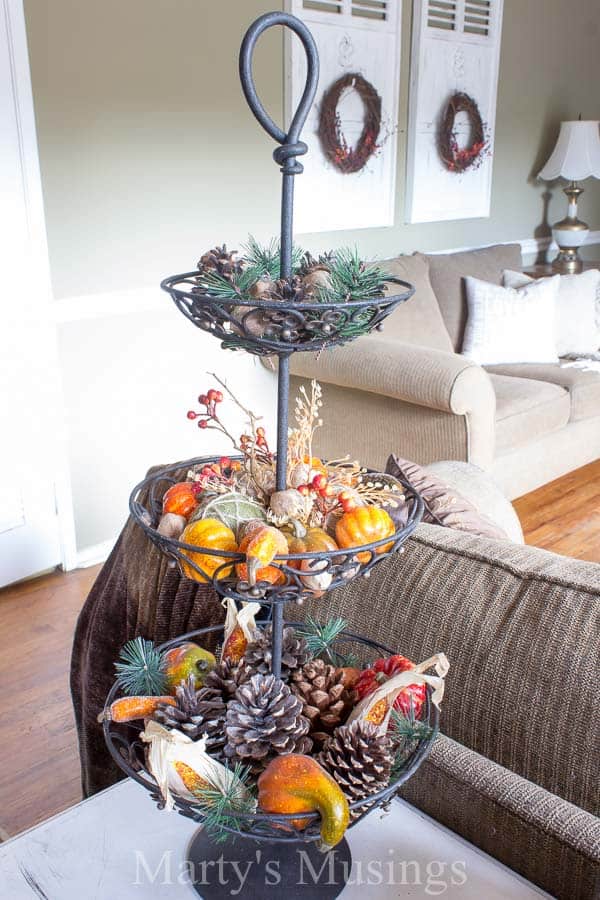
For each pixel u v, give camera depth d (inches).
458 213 157.4
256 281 26.2
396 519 29.3
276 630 30.3
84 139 98.4
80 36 94.9
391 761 26.8
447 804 31.9
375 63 132.2
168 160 107.9
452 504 53.4
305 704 30.4
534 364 142.2
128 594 52.4
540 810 29.4
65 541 107.8
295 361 118.9
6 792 70.6
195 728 28.2
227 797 26.3
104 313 105.5
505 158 166.4
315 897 28.8
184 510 29.6
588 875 27.8
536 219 180.9
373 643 34.6
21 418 99.6
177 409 117.6
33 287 97.0
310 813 25.7
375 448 117.6
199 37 107.0
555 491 137.6
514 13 156.6
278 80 119.3
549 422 125.4
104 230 103.3
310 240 133.3
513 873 30.0
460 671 35.4
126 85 100.8
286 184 26.2
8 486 100.3
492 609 35.9
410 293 26.5
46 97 93.7
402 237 149.3
